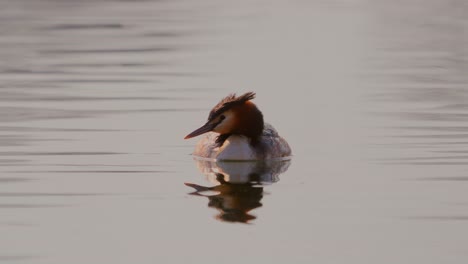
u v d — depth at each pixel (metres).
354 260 12.87
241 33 39.31
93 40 37.53
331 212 14.98
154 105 24.52
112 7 49.09
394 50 34.88
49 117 22.86
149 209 15.21
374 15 45.94
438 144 19.91
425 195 15.88
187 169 18.14
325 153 19.42
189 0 52.88
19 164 18.19
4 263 12.72
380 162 18.44
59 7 48.53
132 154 19.27
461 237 13.71
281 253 13.14
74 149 19.56
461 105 24.34
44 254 13.07
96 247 13.37
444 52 34.41
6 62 32.06
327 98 25.61
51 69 30.66
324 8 48.78
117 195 16.06
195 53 34.12
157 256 13.02
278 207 15.32
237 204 15.50
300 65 31.39
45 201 15.63
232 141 19.11
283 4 50.59
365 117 22.98
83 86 27.47
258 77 29.06
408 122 22.25
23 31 39.94
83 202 15.60
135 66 31.30
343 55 33.66
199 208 15.27
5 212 14.98
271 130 19.66
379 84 27.77
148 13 46.59
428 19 44.53
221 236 13.87
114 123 22.23
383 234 13.88
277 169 18.16
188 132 21.41
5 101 25.05
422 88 27.03
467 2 52.22
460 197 15.72
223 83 27.94
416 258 12.91
